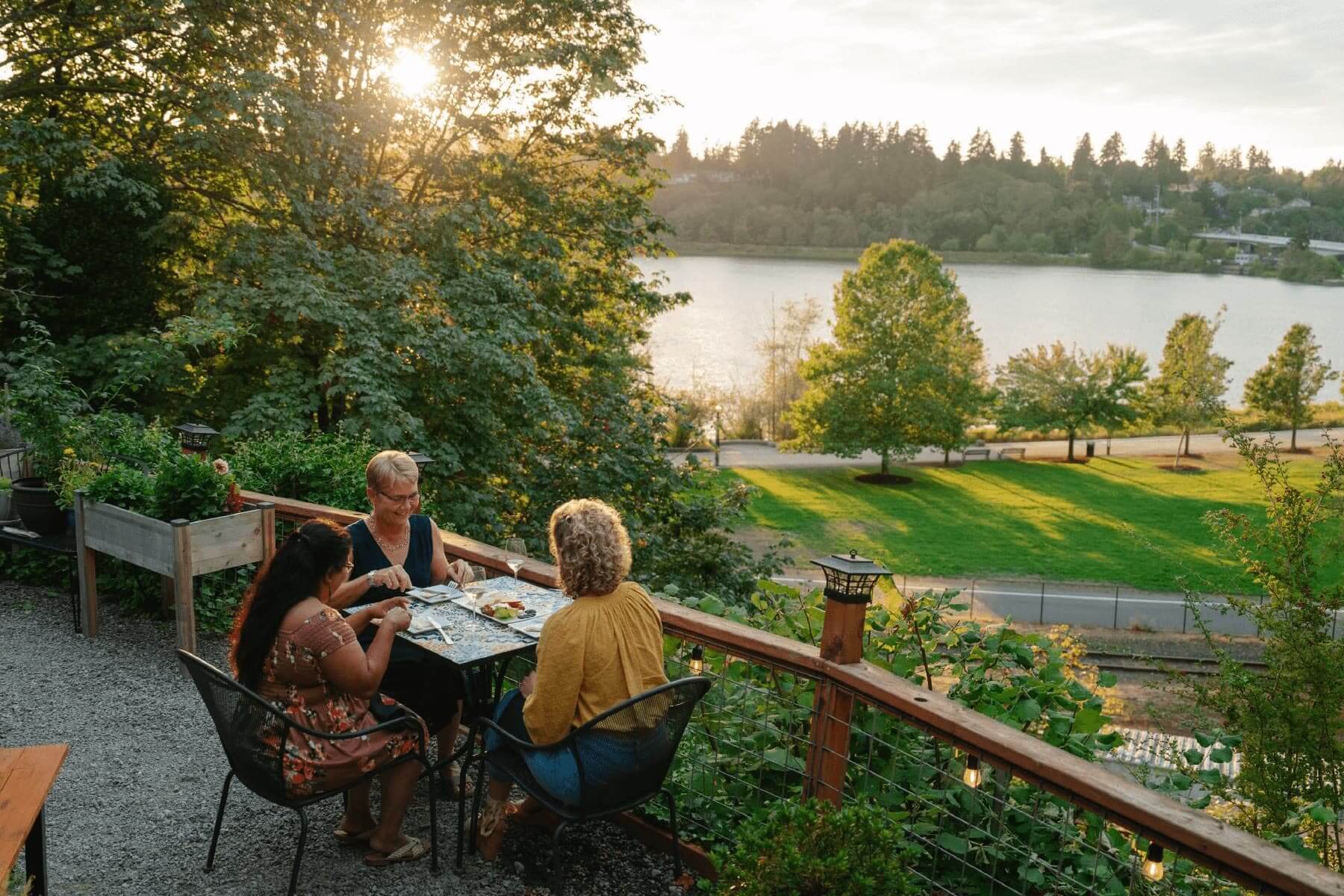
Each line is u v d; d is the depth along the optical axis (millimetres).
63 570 7344
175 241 13281
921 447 45594
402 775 3424
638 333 18188
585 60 14961
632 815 3771
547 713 2986
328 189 13930
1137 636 24391
